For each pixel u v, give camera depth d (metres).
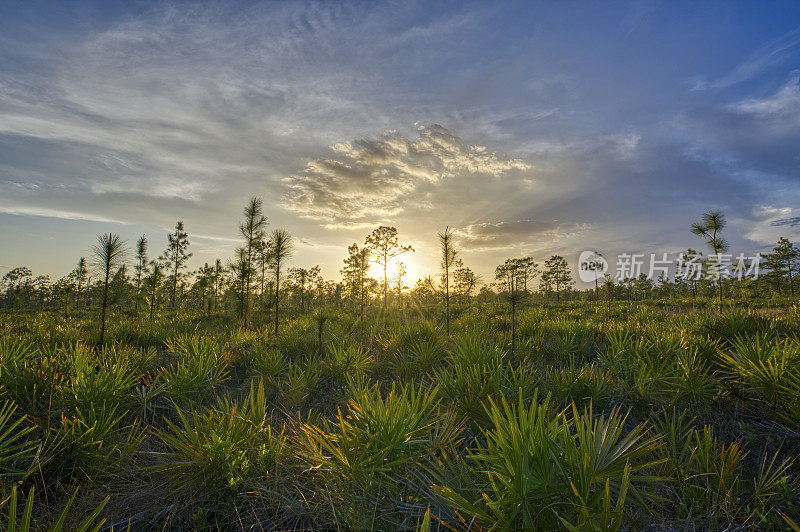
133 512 2.84
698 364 4.62
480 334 6.54
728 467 2.70
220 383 5.80
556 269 54.62
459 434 3.65
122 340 8.32
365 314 19.59
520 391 2.26
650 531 2.25
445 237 10.34
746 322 6.20
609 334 6.97
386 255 25.86
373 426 3.08
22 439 3.68
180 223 29.44
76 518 2.70
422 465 2.92
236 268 12.43
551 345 7.03
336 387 5.95
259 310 14.38
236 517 2.76
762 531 2.39
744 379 4.04
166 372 5.36
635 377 4.46
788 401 3.51
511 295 7.11
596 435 2.33
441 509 2.49
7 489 2.89
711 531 2.34
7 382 4.09
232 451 3.03
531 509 2.02
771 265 40.53
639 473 3.00
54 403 4.00
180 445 2.98
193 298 37.62
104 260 8.16
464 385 4.05
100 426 3.44
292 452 3.29
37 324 10.79
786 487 2.64
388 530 2.50
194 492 2.86
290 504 2.78
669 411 4.11
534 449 2.05
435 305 19.94
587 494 1.90
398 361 6.73
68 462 3.27
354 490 2.76
